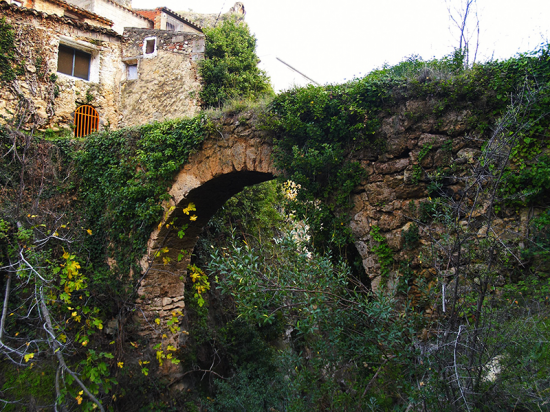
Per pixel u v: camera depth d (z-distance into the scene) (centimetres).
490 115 441
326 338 394
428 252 434
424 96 479
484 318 313
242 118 628
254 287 360
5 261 652
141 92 1277
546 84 405
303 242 456
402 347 339
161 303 796
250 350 903
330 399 387
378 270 485
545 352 291
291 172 568
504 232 411
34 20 1152
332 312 369
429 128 472
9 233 639
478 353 295
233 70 1245
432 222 410
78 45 1244
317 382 409
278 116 587
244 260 373
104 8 1638
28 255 548
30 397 568
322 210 524
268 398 700
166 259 667
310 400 394
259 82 1273
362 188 509
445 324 335
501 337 296
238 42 1274
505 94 433
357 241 506
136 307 721
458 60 520
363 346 362
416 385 331
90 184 827
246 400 709
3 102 1084
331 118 523
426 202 463
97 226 803
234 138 643
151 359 742
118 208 768
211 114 683
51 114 1164
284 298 387
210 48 1231
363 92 509
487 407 289
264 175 680
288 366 446
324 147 531
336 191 523
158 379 737
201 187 697
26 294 646
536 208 407
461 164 450
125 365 662
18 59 1117
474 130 447
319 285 370
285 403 441
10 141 786
